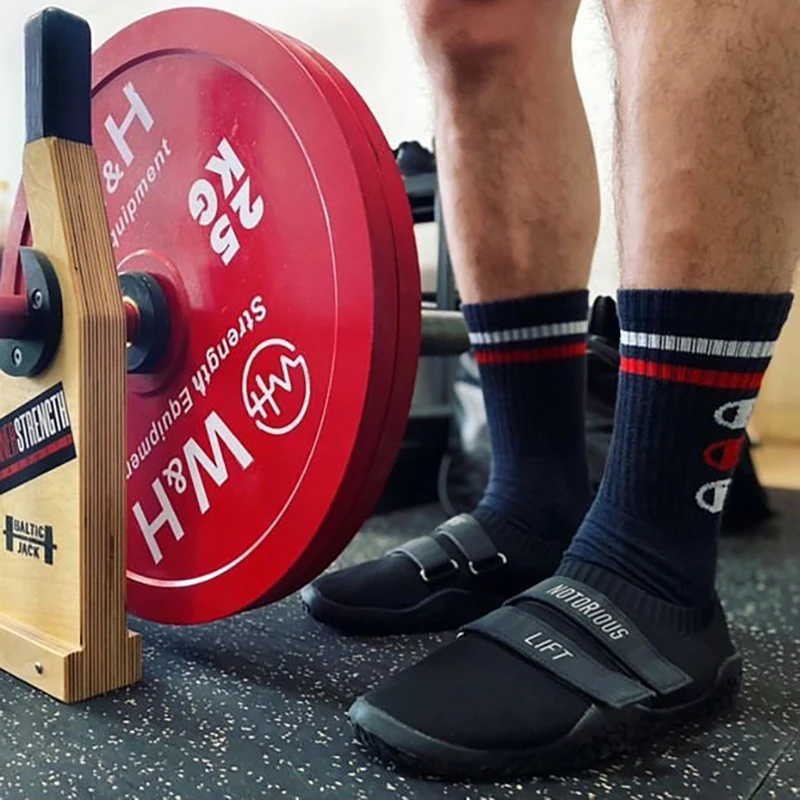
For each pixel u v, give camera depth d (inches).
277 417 28.0
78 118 26.7
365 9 65.7
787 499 70.9
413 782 21.5
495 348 35.0
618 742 22.9
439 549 34.8
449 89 34.6
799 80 21.8
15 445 28.8
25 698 26.3
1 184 78.7
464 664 23.9
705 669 25.4
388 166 26.8
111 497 27.0
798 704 27.4
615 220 26.1
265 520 28.3
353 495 26.7
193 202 30.6
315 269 27.0
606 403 54.0
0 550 29.7
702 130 22.2
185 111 30.8
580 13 48.0
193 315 30.5
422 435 65.2
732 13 21.5
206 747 23.2
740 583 45.0
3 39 86.7
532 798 21.0
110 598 27.0
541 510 35.1
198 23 30.4
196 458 30.5
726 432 24.8
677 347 23.8
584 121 35.9
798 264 24.5
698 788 21.6
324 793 20.9
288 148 27.5
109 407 27.0
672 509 25.5
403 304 26.2
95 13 78.4
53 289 26.5
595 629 24.4
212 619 29.9
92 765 22.1
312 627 34.1
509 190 34.3
